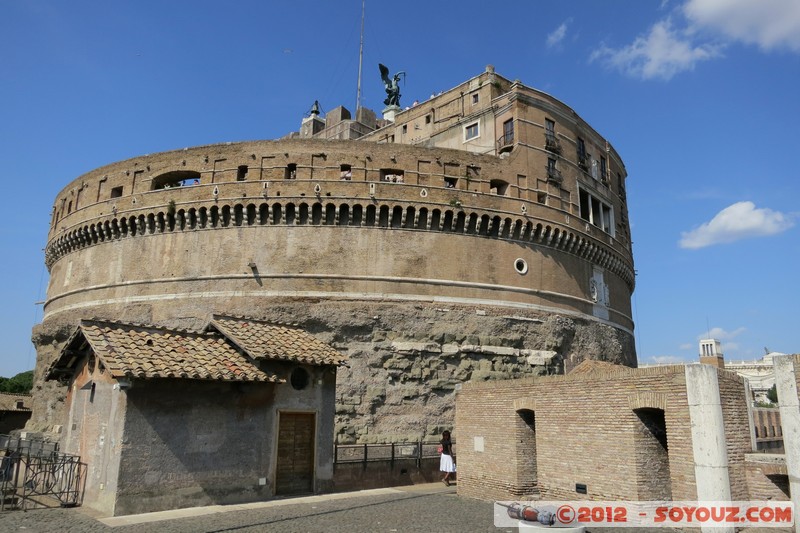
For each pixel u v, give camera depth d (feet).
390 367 136.36
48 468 83.10
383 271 142.82
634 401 66.23
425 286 143.95
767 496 58.90
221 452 76.38
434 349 140.05
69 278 173.68
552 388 76.28
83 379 82.38
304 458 86.69
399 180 152.05
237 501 76.69
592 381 71.15
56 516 65.10
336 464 93.56
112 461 68.90
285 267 141.59
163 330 82.84
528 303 153.17
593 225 175.42
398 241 145.38
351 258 142.61
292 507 73.67
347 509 73.15
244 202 145.28
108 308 155.22
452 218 148.36
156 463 70.18
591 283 172.86
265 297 139.95
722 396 60.80
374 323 138.92
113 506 66.23
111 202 162.61
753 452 62.44
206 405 76.13
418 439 133.28
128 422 68.90
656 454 66.64
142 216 154.81
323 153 148.05
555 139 169.89
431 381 138.21
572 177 172.24
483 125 174.70
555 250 162.61
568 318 160.04
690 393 61.21
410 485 103.24
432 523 64.75
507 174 157.38
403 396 135.54
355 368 135.33
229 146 151.43
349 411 131.44
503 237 153.79
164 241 152.25
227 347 85.20
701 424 59.82
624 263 193.67
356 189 145.18
